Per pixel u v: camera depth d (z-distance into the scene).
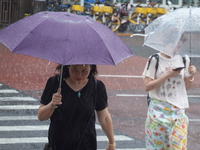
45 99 3.78
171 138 4.77
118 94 11.38
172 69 4.75
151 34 4.94
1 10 25.94
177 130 4.77
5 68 14.47
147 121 4.96
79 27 3.39
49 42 3.26
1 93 10.73
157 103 4.88
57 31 3.32
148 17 27.62
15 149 6.54
